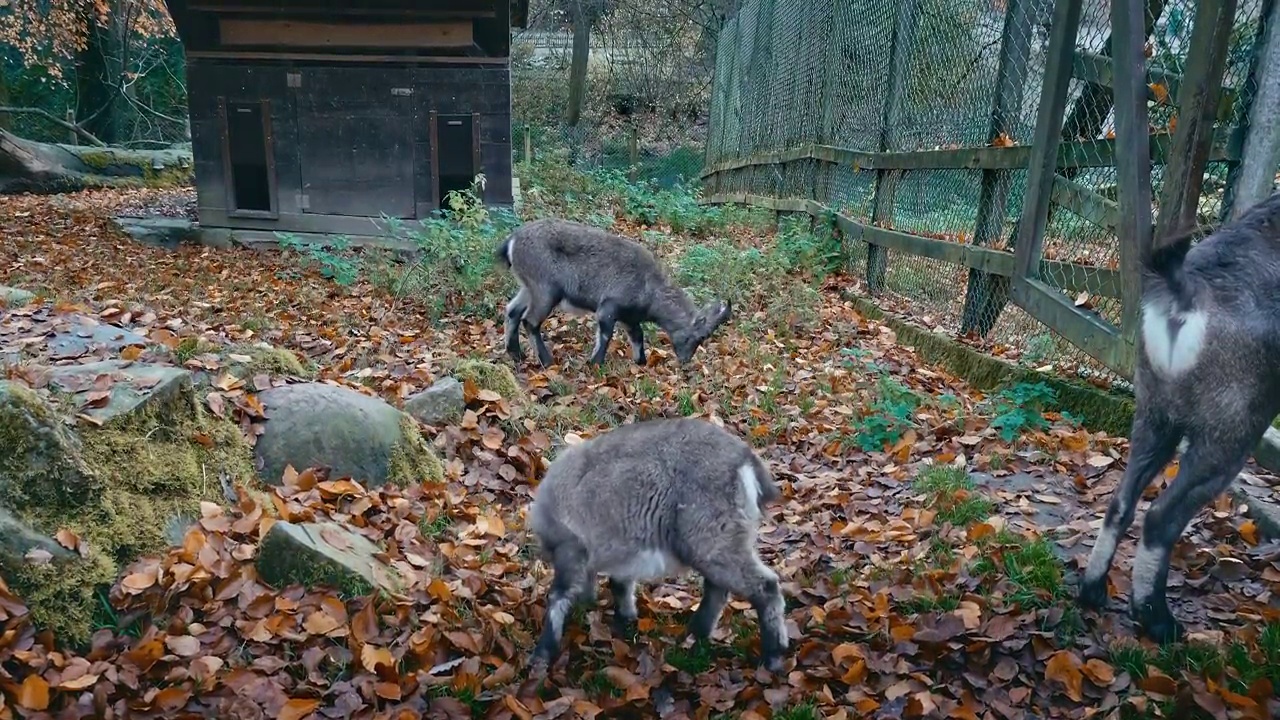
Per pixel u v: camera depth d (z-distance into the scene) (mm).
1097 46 5934
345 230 11320
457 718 3318
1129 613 3730
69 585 3494
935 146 8648
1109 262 5840
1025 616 3752
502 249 7352
